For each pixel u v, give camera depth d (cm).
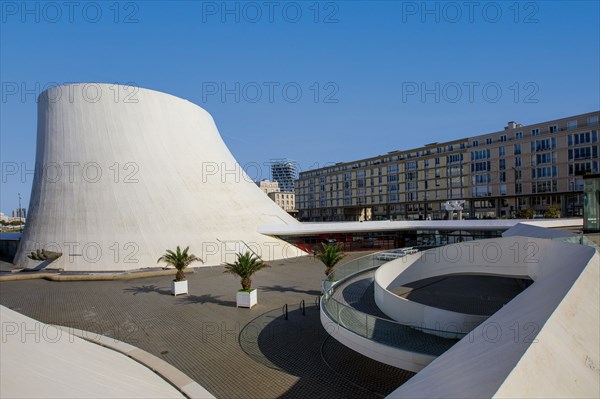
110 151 2714
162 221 2669
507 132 5075
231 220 2966
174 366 1002
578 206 4456
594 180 1670
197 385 853
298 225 3222
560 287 636
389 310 1188
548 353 440
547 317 500
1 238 3703
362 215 7531
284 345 1136
